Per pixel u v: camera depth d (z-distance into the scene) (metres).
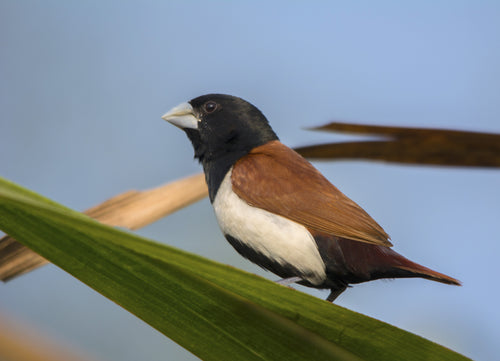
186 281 2.11
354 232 2.44
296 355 2.18
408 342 2.06
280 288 1.95
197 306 2.17
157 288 2.15
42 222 2.01
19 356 2.38
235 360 2.21
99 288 2.14
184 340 2.21
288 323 2.12
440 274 2.44
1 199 1.90
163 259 1.83
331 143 2.39
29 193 1.57
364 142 2.39
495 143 2.38
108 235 1.66
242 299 2.11
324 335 2.13
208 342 2.20
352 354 2.17
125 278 2.12
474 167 2.38
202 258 1.77
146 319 2.20
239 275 1.90
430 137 2.38
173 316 2.19
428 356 2.08
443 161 2.38
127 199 2.39
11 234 2.04
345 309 2.00
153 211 2.40
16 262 2.38
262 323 2.15
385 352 2.12
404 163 2.39
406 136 2.38
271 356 2.20
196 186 2.40
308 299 2.00
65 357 2.39
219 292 2.12
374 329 2.06
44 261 2.38
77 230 2.01
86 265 2.11
